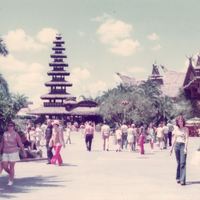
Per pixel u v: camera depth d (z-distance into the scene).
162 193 13.26
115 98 63.47
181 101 79.19
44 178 16.81
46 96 123.62
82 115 114.75
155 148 37.50
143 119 62.78
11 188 14.19
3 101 21.19
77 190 13.77
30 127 28.64
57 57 131.50
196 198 12.38
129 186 14.65
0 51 21.42
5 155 14.74
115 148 37.78
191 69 92.06
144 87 66.56
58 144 21.89
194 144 43.53
